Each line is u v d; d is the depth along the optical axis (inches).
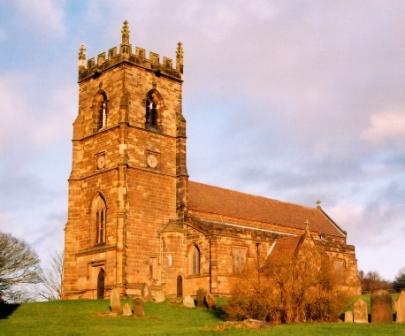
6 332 1868.8
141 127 3361.2
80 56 3666.3
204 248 3196.4
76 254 3348.9
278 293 2209.6
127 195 3196.4
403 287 5073.8
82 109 3582.7
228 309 2282.2
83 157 3491.6
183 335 1784.0
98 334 1834.4
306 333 1763.0
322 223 4335.6
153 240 3253.0
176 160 3491.6
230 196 3868.1
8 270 4119.1
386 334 1738.4
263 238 3408.0
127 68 3376.0
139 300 2329.0
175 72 3627.0
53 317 2278.5
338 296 2281.0
